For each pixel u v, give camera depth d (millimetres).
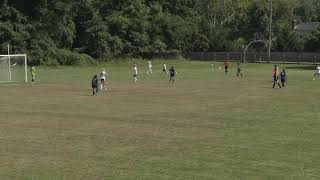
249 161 31156
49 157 32531
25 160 31672
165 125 46125
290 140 38281
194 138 39375
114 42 194375
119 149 35062
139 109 58094
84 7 197250
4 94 76688
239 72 122500
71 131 42781
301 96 73625
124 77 117562
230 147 35625
